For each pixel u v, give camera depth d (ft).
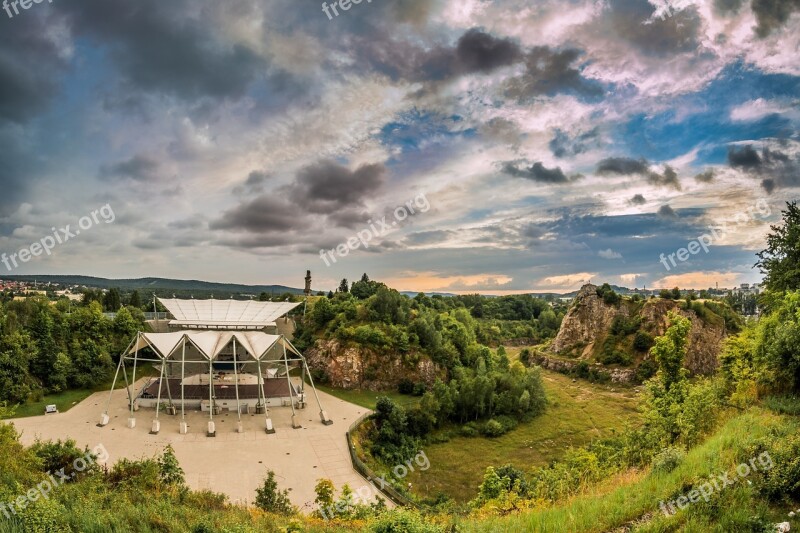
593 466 104.99
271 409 241.76
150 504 84.99
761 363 117.80
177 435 196.13
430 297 515.09
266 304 326.44
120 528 66.69
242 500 136.56
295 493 148.25
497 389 289.33
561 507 70.03
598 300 460.96
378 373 293.64
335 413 239.71
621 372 376.07
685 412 106.52
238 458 174.81
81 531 64.95
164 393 249.96
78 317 297.12
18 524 62.90
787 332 108.06
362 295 437.99
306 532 80.43
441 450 228.43
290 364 326.85
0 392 227.40
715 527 49.88
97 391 261.85
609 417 282.56
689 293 438.81
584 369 399.24
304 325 359.66
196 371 295.69
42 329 265.95
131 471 111.14
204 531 73.20
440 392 261.24
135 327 324.60
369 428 230.27
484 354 346.13
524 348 509.76
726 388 128.36
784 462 58.85
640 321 411.34
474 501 130.82
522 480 142.82
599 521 58.70
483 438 245.65
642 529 52.29
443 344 324.60
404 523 63.72
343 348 301.84
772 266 135.85
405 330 317.22
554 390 350.84
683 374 130.31
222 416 226.58
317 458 179.93
